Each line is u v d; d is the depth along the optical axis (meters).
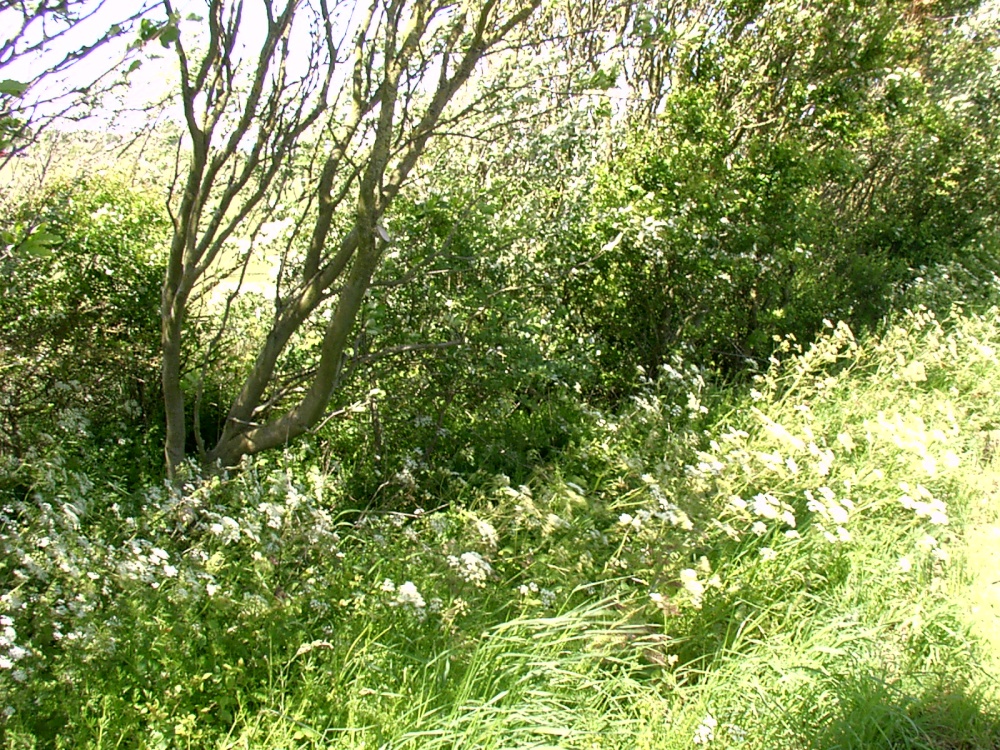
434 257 6.16
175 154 6.05
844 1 9.88
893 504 5.66
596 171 8.52
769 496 4.89
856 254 12.02
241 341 7.01
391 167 6.29
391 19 5.04
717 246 9.03
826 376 8.11
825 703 3.77
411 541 4.68
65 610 3.41
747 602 4.41
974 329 9.77
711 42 9.91
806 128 10.50
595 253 7.92
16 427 5.66
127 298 6.56
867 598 4.70
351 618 3.93
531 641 3.88
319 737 3.29
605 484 5.80
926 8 12.72
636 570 4.49
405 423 6.57
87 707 3.25
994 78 15.70
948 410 6.93
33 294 6.16
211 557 3.93
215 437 6.88
